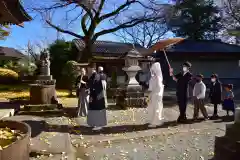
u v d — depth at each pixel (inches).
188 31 1113.4
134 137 193.3
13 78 776.3
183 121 250.5
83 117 279.1
